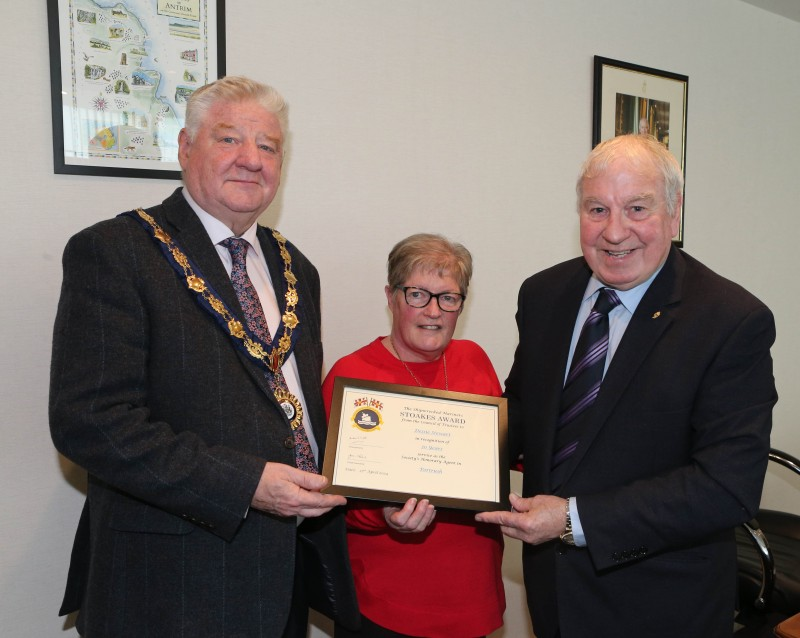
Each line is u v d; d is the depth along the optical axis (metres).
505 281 2.50
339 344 2.13
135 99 1.73
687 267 1.40
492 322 2.49
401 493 1.35
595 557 1.22
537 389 1.47
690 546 1.31
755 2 3.16
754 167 3.29
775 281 3.46
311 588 1.50
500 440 1.46
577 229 2.68
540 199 2.56
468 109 2.34
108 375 1.12
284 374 1.35
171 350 1.19
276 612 1.25
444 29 2.26
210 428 1.20
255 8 1.89
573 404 1.38
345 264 2.12
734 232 3.25
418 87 2.22
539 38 2.50
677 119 2.94
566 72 2.58
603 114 2.68
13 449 1.63
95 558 1.24
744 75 3.21
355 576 1.53
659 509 1.21
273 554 1.26
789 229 3.49
